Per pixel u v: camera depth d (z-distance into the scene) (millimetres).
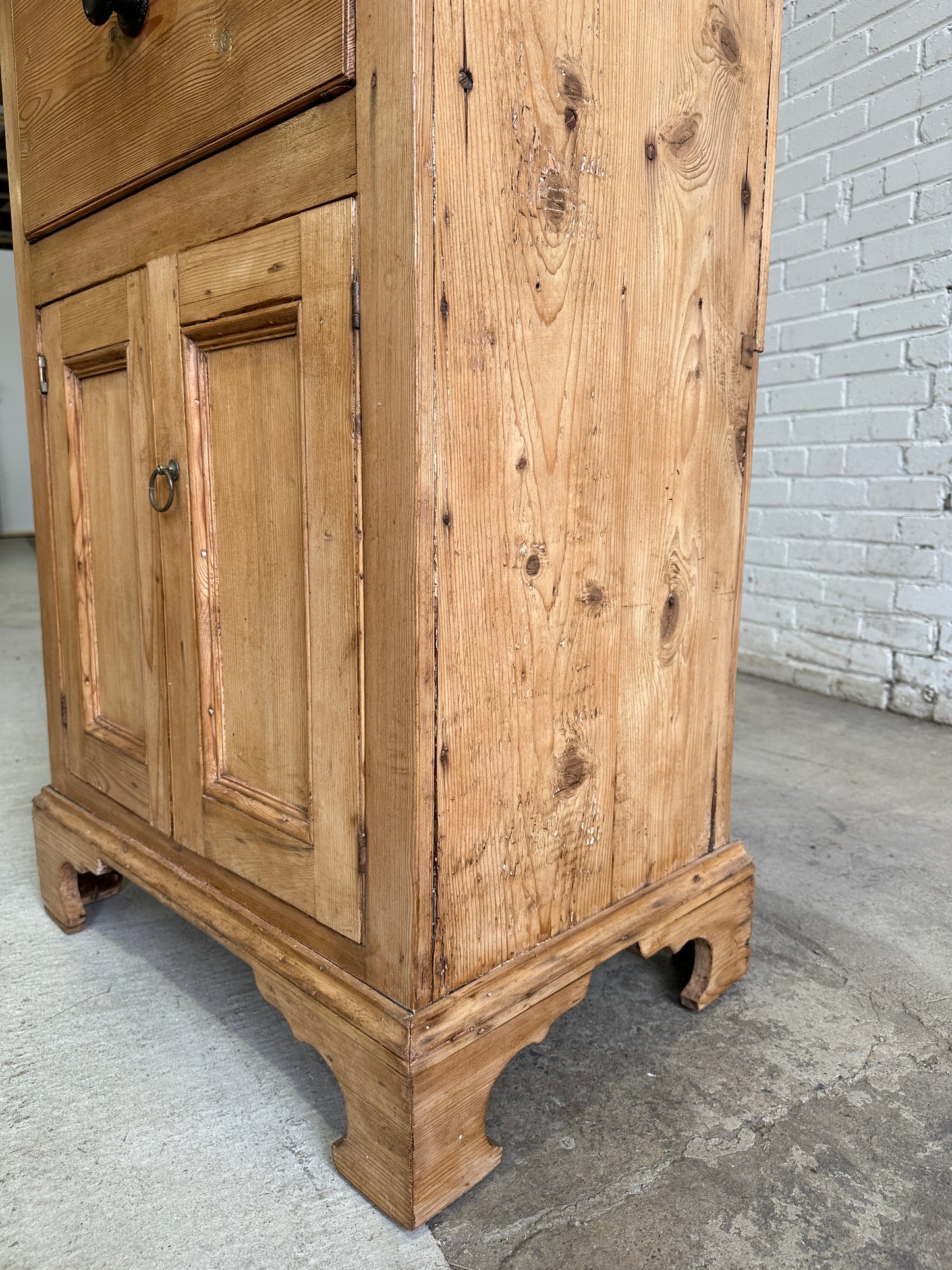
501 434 650
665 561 847
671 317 806
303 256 657
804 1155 765
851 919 1190
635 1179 734
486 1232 677
